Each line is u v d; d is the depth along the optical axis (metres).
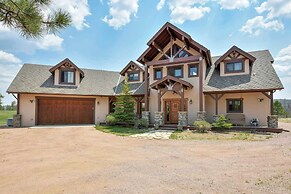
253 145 9.20
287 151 7.79
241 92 15.79
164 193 4.12
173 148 8.85
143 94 18.83
